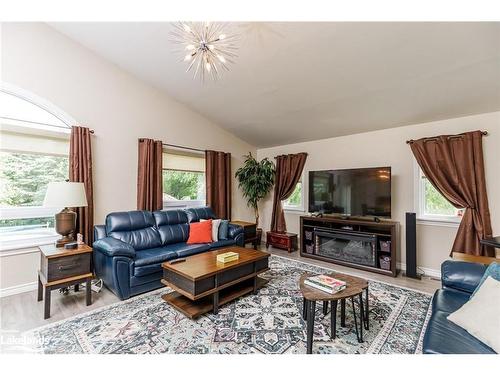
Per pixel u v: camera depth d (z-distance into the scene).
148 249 3.33
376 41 2.39
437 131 3.47
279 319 2.26
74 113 3.24
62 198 2.56
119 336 1.97
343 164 4.47
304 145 5.09
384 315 2.31
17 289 2.82
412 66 2.60
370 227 3.83
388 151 3.93
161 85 4.00
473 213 3.07
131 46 3.20
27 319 2.23
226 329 2.09
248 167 5.25
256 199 5.41
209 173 4.84
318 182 4.43
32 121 2.98
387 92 3.07
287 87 3.40
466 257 2.77
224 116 4.69
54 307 2.47
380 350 1.80
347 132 4.30
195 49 2.05
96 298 2.69
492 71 2.46
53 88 3.07
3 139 2.81
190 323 2.18
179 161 4.48
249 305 2.53
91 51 3.38
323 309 2.35
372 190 3.78
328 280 1.99
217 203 5.03
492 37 2.12
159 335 2.00
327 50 2.62
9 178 2.90
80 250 2.52
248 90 3.67
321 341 1.92
